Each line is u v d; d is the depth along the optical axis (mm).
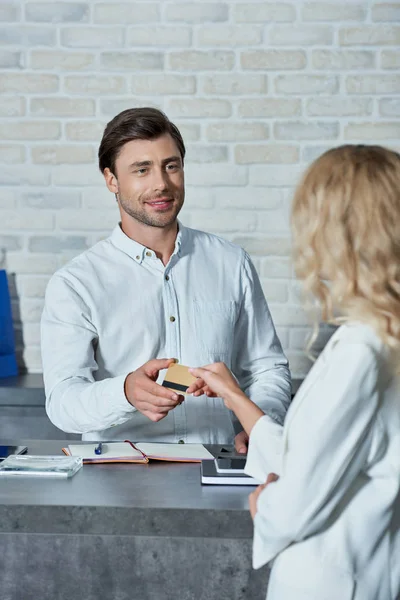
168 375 2049
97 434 2459
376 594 1412
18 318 3869
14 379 3672
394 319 1351
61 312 2451
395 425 1401
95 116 3785
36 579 1805
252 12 3719
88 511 1707
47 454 2195
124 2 3732
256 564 1439
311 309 1457
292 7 3713
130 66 3754
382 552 1425
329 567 1386
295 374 3834
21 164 3816
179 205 2484
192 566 1783
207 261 2611
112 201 3820
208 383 1703
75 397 2234
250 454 1602
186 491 1827
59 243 3844
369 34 3719
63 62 3768
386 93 3746
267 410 2457
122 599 1795
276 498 1381
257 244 3805
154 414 2041
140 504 1718
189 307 2541
